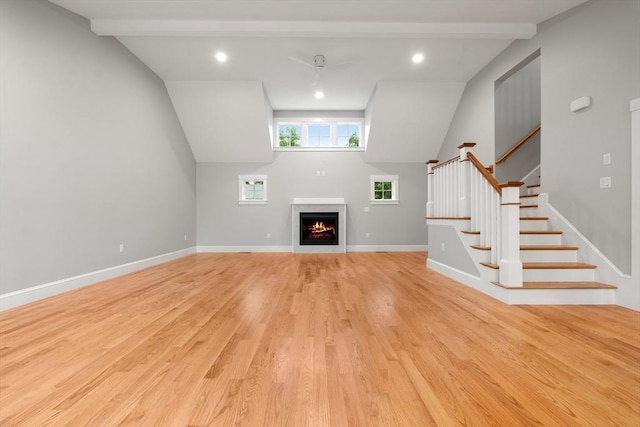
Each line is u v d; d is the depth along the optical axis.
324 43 4.74
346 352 2.07
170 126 6.36
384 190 7.95
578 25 3.61
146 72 5.45
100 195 4.29
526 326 2.55
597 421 1.38
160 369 1.84
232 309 3.01
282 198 7.82
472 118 6.05
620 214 3.14
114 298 3.40
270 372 1.80
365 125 7.70
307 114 7.80
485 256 3.67
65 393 1.59
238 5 3.83
